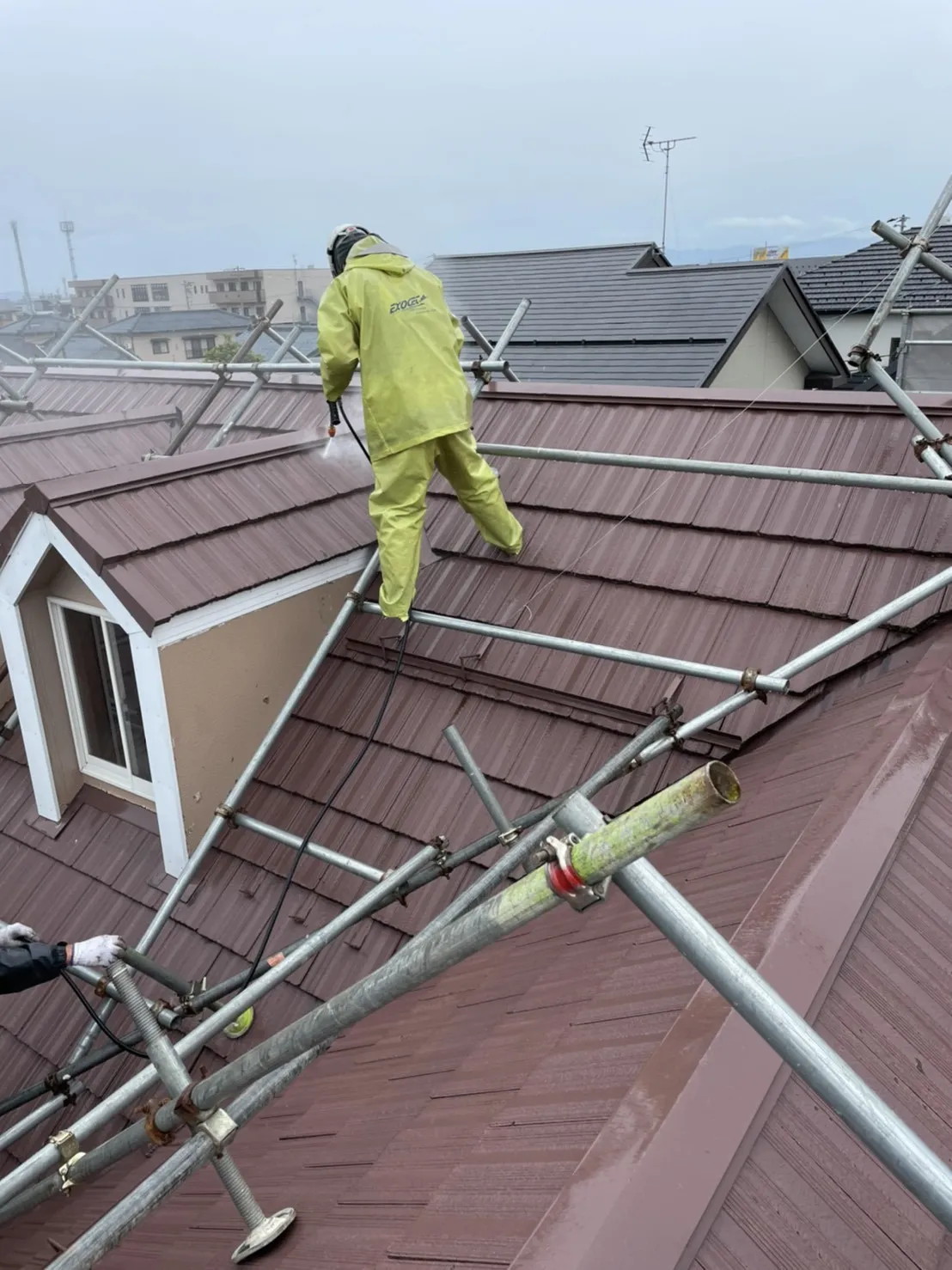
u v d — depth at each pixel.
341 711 4.50
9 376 10.14
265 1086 2.38
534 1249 1.40
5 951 2.52
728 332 14.24
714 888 2.52
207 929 4.12
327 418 7.00
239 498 4.49
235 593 4.11
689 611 4.01
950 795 2.48
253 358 9.12
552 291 17.36
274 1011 3.79
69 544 3.96
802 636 3.71
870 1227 1.52
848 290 18.66
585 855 1.29
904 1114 1.71
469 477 4.34
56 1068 4.05
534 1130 1.79
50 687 4.67
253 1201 2.10
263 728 4.51
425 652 4.44
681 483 4.41
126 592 3.81
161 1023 3.28
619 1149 1.55
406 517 4.18
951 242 18.77
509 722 4.12
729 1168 1.51
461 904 3.00
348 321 4.05
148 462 4.37
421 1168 1.94
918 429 3.81
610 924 2.74
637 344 14.84
